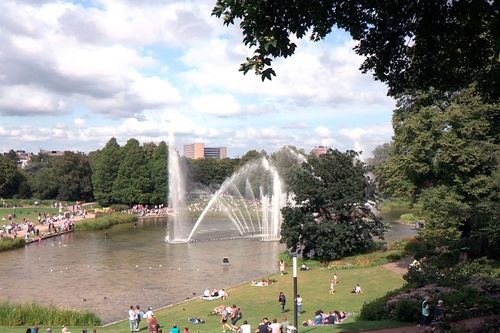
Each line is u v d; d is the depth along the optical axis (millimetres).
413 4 14805
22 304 42188
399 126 51750
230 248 75375
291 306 40531
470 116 43188
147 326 35188
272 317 36906
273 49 13148
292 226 59375
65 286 50094
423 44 15922
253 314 38156
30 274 56156
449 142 43344
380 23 15398
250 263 62438
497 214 37531
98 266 60844
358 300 40906
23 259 66188
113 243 81500
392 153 53406
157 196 146250
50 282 51969
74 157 164375
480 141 43406
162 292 47500
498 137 44812
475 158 42656
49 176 163500
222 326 33938
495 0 11195
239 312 35500
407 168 48500
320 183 60281
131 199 143500
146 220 122500
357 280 48812
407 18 15203
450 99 47500
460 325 22984
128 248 75812
